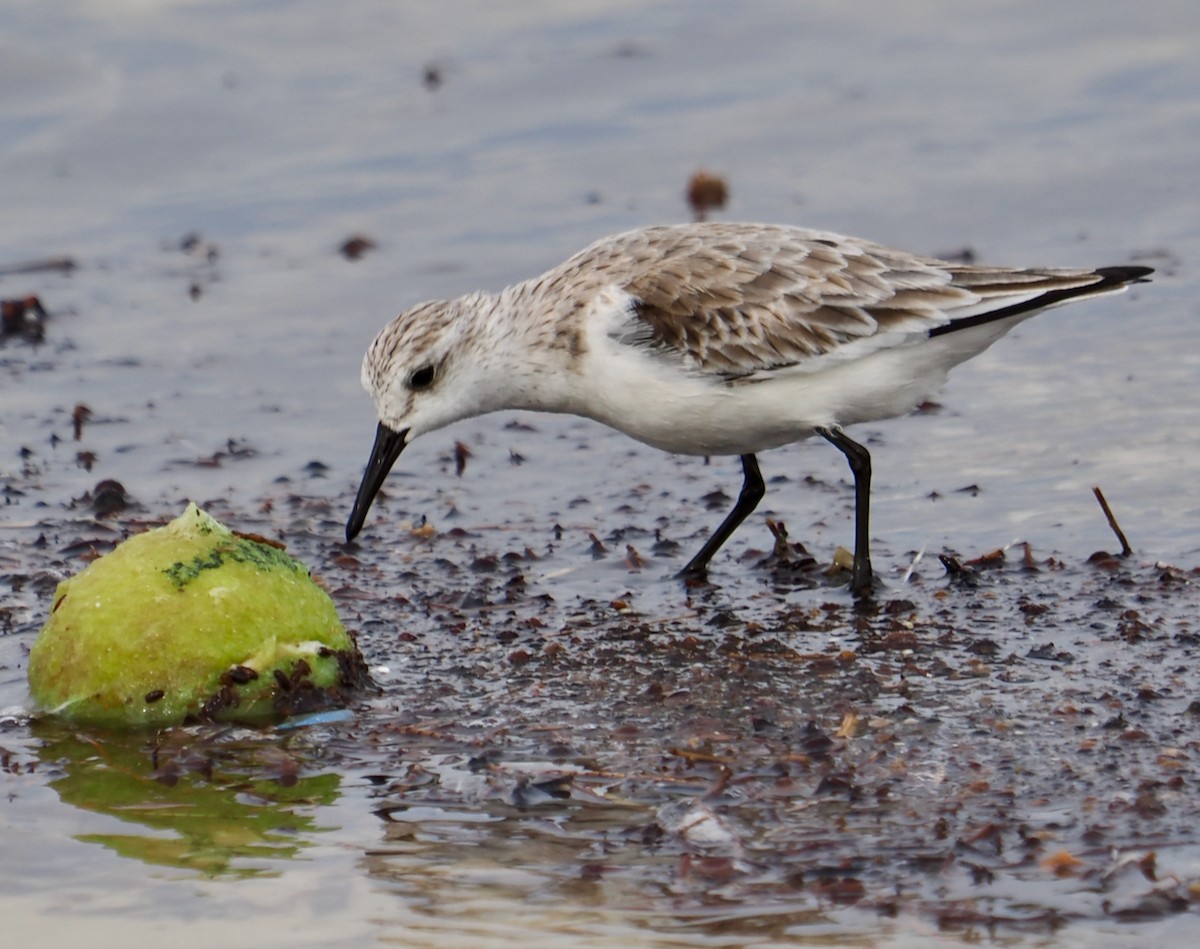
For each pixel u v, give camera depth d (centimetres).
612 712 952
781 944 716
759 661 1022
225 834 830
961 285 1138
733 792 844
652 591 1153
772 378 1135
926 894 746
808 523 1261
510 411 1541
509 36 2400
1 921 759
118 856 814
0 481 1378
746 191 1944
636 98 2225
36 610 1120
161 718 941
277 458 1436
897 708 937
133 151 2117
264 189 2047
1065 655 1001
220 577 960
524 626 1091
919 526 1237
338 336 1697
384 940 734
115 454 1440
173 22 2386
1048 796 823
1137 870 755
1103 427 1390
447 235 1902
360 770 890
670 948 717
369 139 2144
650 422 1161
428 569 1198
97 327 1734
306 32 2397
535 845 807
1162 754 861
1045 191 1898
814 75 2262
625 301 1138
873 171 1981
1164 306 1633
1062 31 2362
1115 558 1145
